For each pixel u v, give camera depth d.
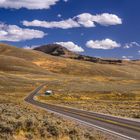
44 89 161.12
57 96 121.19
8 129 17.91
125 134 28.38
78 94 133.00
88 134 23.31
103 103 94.56
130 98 123.38
